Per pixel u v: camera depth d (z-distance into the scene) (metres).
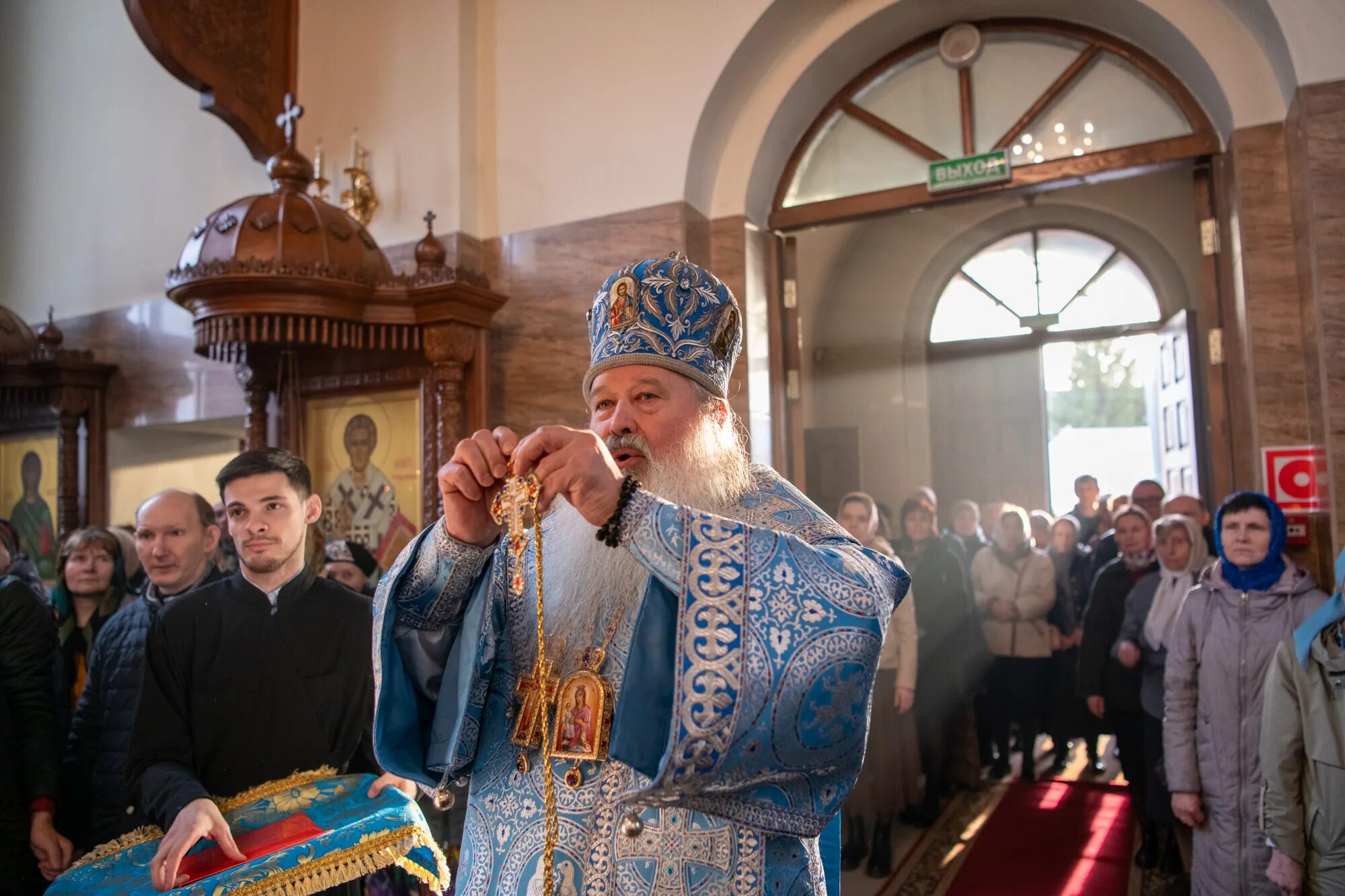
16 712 2.75
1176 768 3.17
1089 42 4.18
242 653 2.23
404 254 4.64
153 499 2.81
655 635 1.11
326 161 4.91
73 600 3.60
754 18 4.22
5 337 5.64
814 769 1.09
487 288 4.14
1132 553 4.46
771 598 1.06
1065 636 5.40
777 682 1.02
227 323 3.86
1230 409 3.84
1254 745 2.99
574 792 1.18
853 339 8.62
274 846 1.87
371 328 4.02
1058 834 4.62
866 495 4.50
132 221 5.91
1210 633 3.12
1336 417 3.20
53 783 2.72
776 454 4.61
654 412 1.31
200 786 1.99
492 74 4.75
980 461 8.76
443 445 4.07
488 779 1.28
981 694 5.37
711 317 1.37
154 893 1.72
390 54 4.82
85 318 5.98
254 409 4.55
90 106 6.18
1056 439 8.55
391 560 4.24
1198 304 7.33
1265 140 3.65
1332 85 3.30
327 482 4.42
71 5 6.35
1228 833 3.00
